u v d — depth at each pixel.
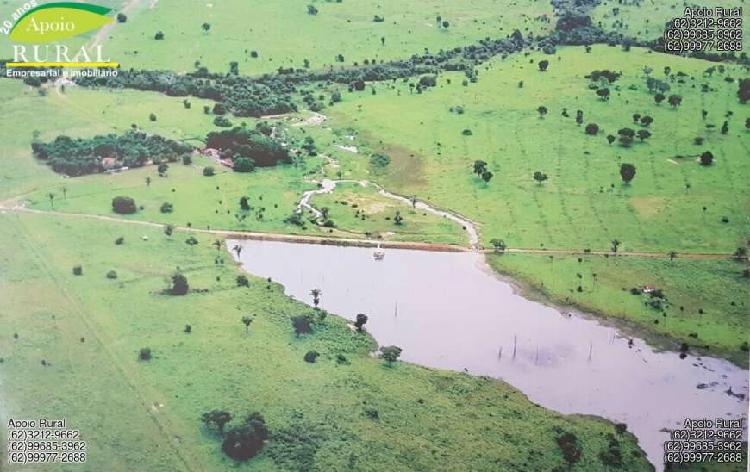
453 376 189.00
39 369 182.00
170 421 169.25
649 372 193.88
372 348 197.50
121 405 172.88
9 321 196.62
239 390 177.88
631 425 178.75
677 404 184.88
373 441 167.50
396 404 178.12
